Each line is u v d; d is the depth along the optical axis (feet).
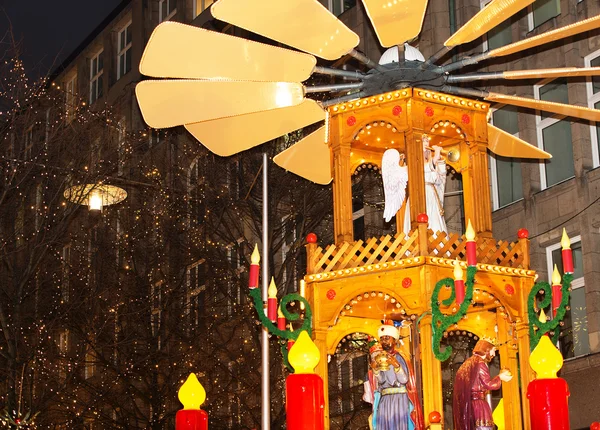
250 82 28.32
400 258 28.07
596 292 68.39
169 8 124.36
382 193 82.33
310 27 27.22
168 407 82.58
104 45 130.41
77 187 77.77
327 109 30.99
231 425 83.51
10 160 80.02
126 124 119.03
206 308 85.25
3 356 75.97
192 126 30.50
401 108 29.71
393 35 29.01
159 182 90.12
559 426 21.08
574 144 71.05
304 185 80.79
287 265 80.12
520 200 74.28
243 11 26.53
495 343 30.91
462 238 29.09
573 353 70.03
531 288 29.25
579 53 70.79
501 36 75.20
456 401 28.27
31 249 79.36
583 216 69.77
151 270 88.33
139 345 85.61
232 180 85.46
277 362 73.36
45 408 79.87
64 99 99.35
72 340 96.58
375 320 31.94
